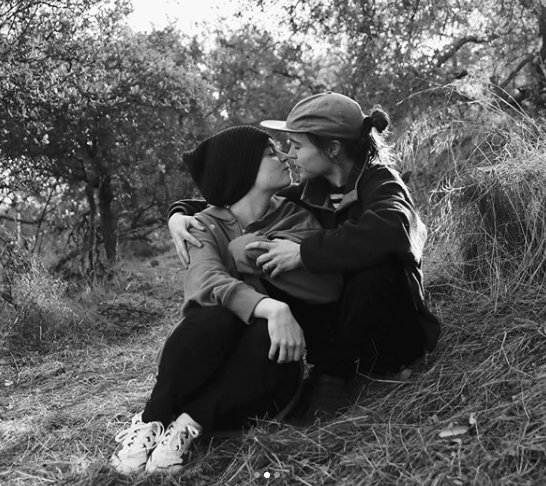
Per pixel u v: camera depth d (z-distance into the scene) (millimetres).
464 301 3473
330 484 2465
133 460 2723
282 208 3037
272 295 2846
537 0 6383
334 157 2912
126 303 6305
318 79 9758
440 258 3877
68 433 3336
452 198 3932
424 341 2871
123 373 4359
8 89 6387
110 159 7699
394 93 6508
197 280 2797
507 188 3605
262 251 2812
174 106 7824
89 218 8531
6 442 3354
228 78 10141
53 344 5340
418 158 4980
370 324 2748
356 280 2705
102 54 7199
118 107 7348
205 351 2682
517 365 2779
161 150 7988
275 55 9711
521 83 6922
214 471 2674
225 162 2930
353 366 2871
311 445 2656
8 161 7156
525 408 2500
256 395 2727
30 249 7117
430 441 2504
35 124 6664
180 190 8695
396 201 2725
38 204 8445
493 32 7059
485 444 2420
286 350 2652
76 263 8273
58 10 6824
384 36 7051
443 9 6988
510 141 4039
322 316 2861
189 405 2725
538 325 2973
